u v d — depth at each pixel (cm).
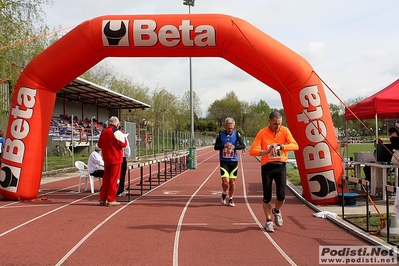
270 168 626
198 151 4631
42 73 928
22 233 638
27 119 934
